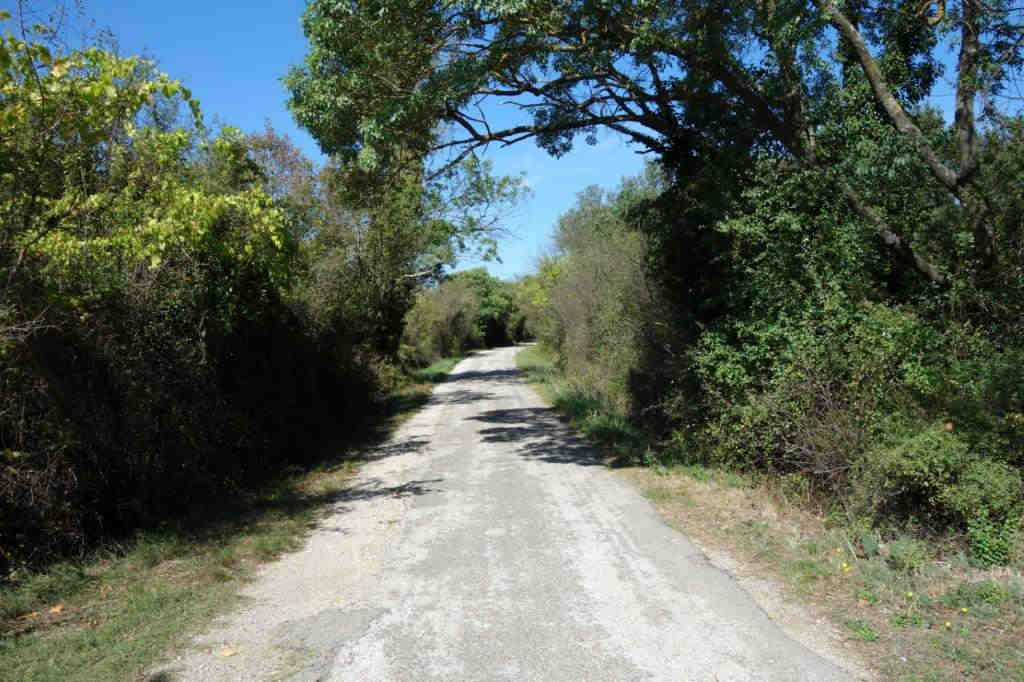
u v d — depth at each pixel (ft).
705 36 28.78
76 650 13.92
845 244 26.68
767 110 30.17
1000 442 19.26
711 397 31.27
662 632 14.20
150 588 17.56
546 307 104.68
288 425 37.70
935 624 14.12
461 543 20.89
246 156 36.09
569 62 33.47
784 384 24.95
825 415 23.34
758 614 14.99
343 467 35.14
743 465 28.76
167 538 21.83
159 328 25.23
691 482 28.02
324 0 29.09
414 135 34.78
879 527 19.99
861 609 15.03
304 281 43.47
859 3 30.94
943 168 26.13
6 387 19.03
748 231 28.12
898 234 28.22
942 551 18.52
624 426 42.63
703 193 32.37
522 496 26.81
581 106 38.17
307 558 20.02
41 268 19.80
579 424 45.73
